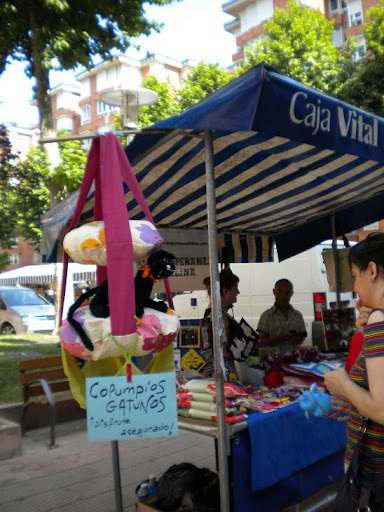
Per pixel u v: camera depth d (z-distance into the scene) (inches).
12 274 926.4
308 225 224.1
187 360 151.3
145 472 172.9
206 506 117.1
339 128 100.0
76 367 102.0
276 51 715.4
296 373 138.2
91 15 403.2
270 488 117.5
